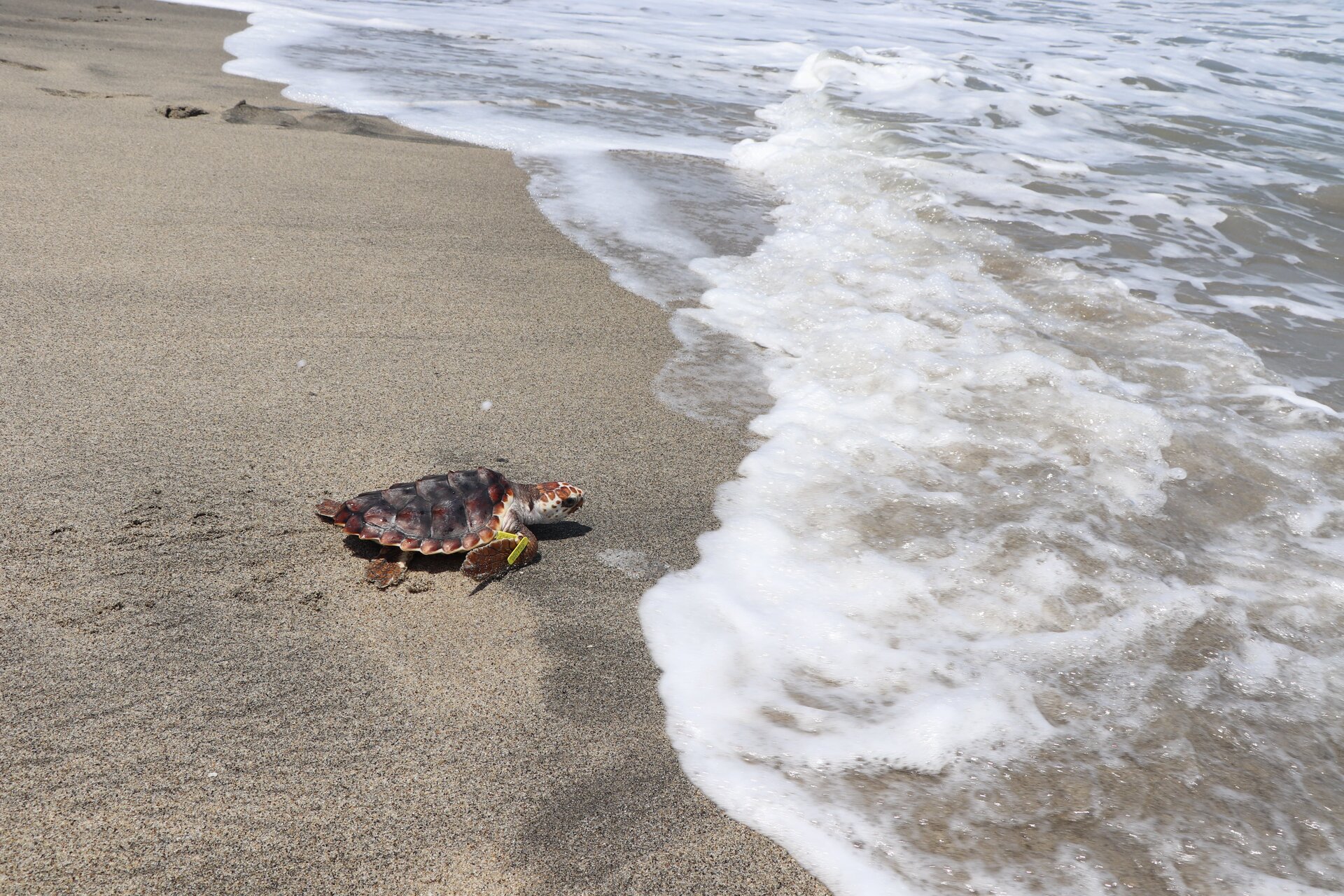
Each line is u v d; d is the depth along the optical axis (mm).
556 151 9414
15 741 2367
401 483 3539
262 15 15867
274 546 3270
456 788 2424
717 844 2359
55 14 13477
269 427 3984
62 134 7715
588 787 2488
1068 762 2697
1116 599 3412
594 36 16750
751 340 5566
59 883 2031
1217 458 4445
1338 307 6566
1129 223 8188
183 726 2490
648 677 2924
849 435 4484
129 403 4016
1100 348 5668
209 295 5176
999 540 3723
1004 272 6906
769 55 16219
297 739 2504
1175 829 2494
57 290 4977
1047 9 24750
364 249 6168
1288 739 2828
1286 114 12883
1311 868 2400
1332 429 4746
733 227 7598
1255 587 3545
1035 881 2324
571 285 6059
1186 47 18359
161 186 6824
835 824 2453
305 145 8445
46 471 3473
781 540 3682
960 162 9750
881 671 3025
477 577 3248
